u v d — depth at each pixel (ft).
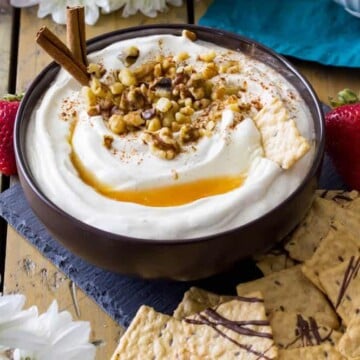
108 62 2.08
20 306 1.72
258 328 1.83
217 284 1.99
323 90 2.41
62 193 1.87
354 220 2.02
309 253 1.99
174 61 2.08
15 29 2.59
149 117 1.96
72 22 2.02
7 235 2.11
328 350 1.84
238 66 2.08
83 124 1.97
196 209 1.84
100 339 1.94
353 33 2.49
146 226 1.82
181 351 1.82
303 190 1.87
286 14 2.54
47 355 1.72
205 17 2.54
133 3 2.58
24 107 2.00
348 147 2.07
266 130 1.94
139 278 1.93
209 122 1.95
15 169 2.19
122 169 1.88
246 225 1.82
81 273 2.01
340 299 1.90
